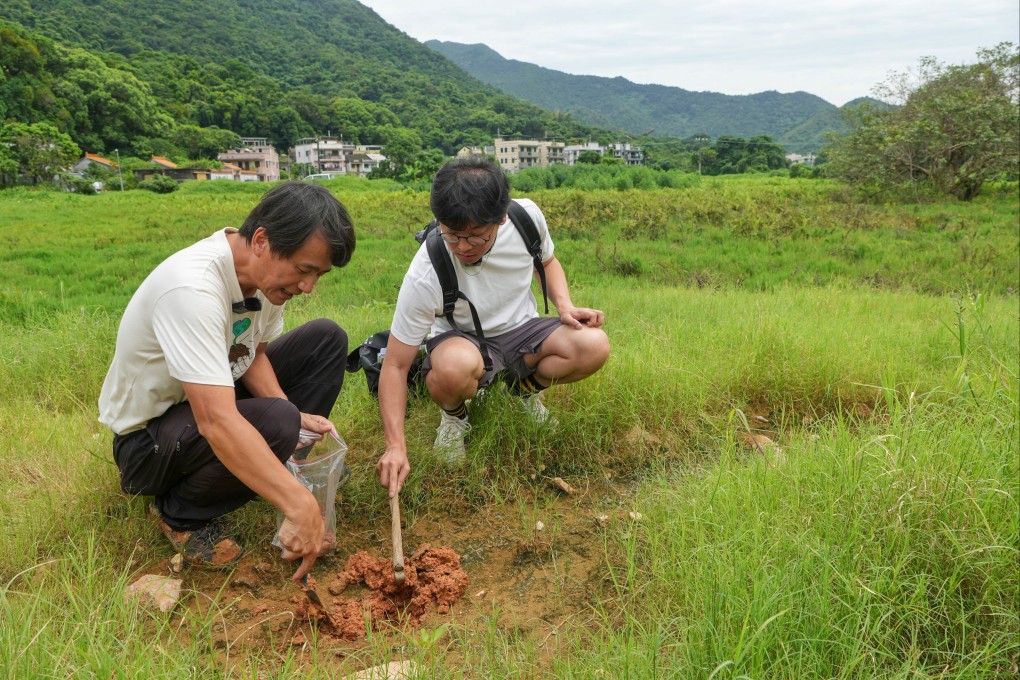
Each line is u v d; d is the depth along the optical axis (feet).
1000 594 6.51
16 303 21.94
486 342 10.01
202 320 6.61
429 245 8.98
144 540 8.34
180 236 53.06
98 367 13.15
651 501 8.91
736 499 8.08
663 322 16.03
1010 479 7.80
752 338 13.50
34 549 7.84
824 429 9.87
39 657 5.95
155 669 6.03
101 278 32.55
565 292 10.53
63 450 10.09
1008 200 77.92
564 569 8.14
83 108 247.70
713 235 44.01
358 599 7.74
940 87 86.69
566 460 10.42
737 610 6.26
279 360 9.15
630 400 11.22
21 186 156.35
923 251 36.45
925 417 9.27
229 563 8.13
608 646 6.40
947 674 5.89
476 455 9.84
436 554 8.05
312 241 6.56
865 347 13.60
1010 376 10.91
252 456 6.68
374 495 9.31
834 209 61.26
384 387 8.91
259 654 6.84
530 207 9.96
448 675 6.14
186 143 287.89
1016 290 25.91
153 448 7.48
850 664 5.63
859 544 6.97
